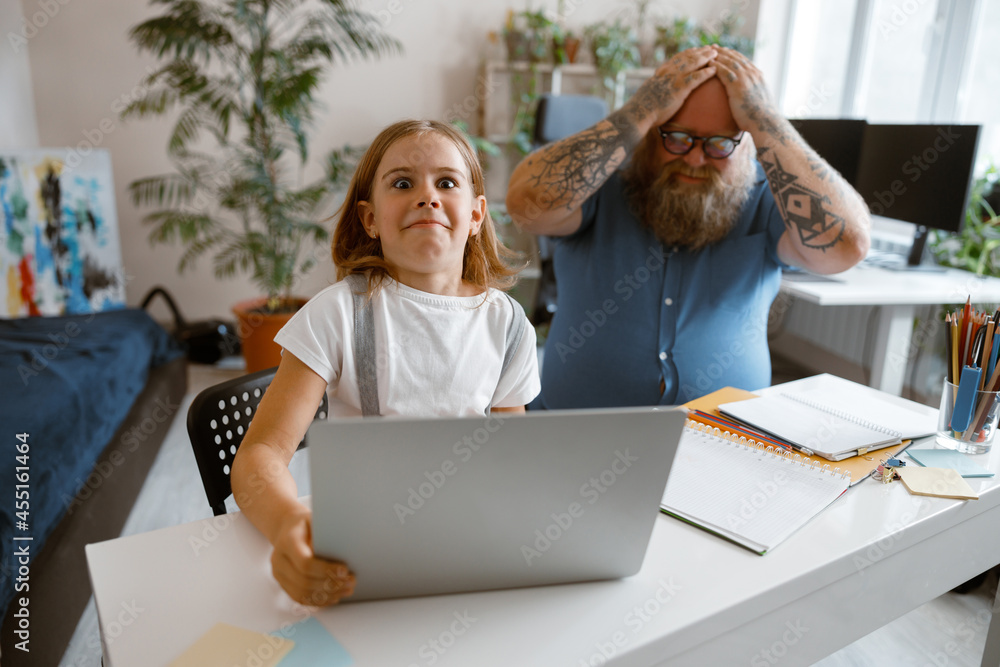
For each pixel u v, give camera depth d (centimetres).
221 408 100
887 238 306
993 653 113
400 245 83
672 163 141
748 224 149
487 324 92
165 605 64
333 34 371
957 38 290
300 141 306
